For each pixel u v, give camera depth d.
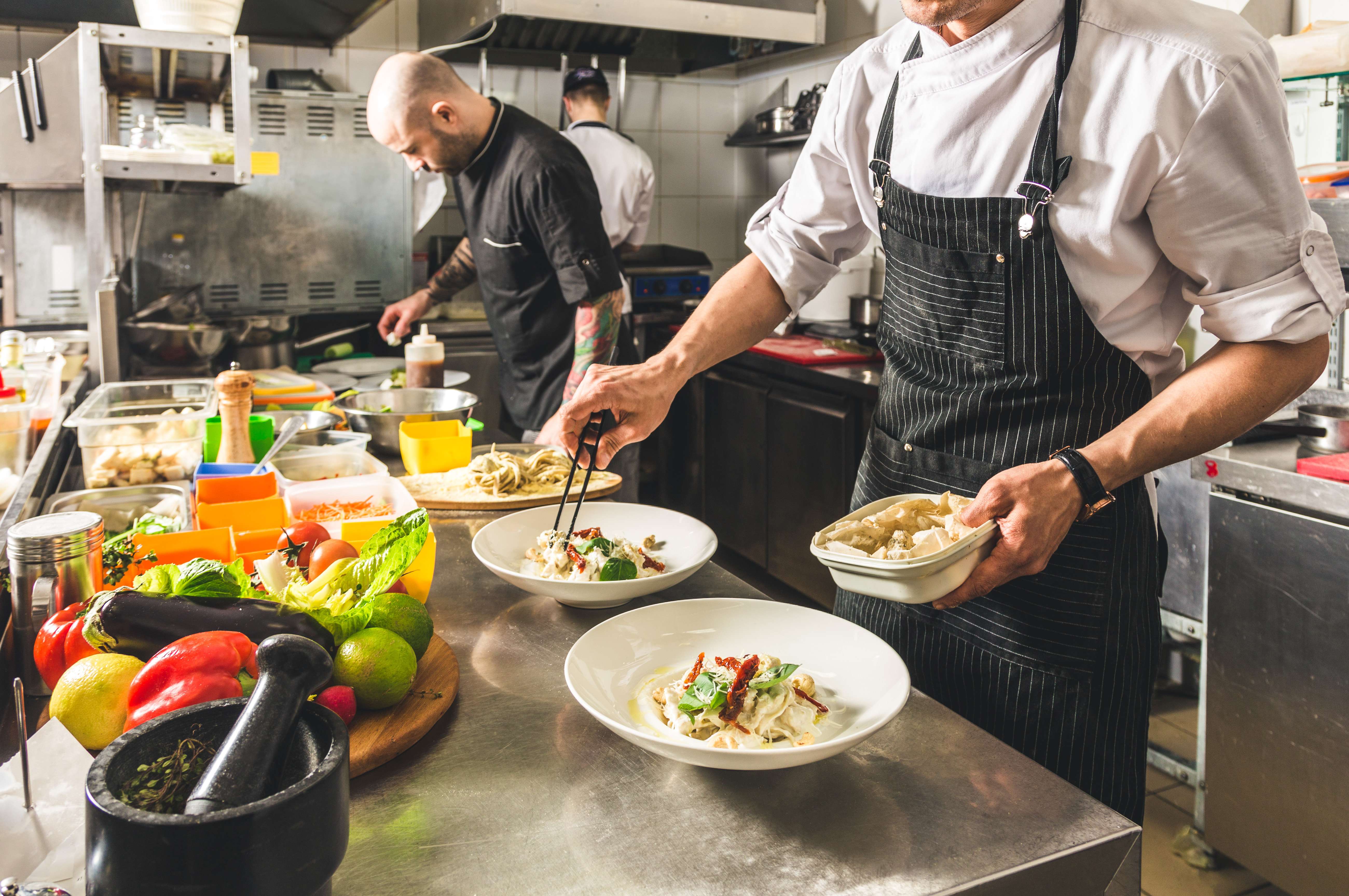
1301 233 0.96
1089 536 1.10
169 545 1.04
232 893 0.48
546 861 0.65
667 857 0.66
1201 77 0.94
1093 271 1.05
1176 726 2.45
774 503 3.42
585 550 1.14
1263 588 1.73
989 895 0.63
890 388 1.30
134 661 0.77
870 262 3.68
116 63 2.59
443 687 0.88
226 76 2.80
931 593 0.90
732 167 4.76
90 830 0.49
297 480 1.55
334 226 3.42
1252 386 0.97
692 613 0.98
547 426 1.37
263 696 0.54
